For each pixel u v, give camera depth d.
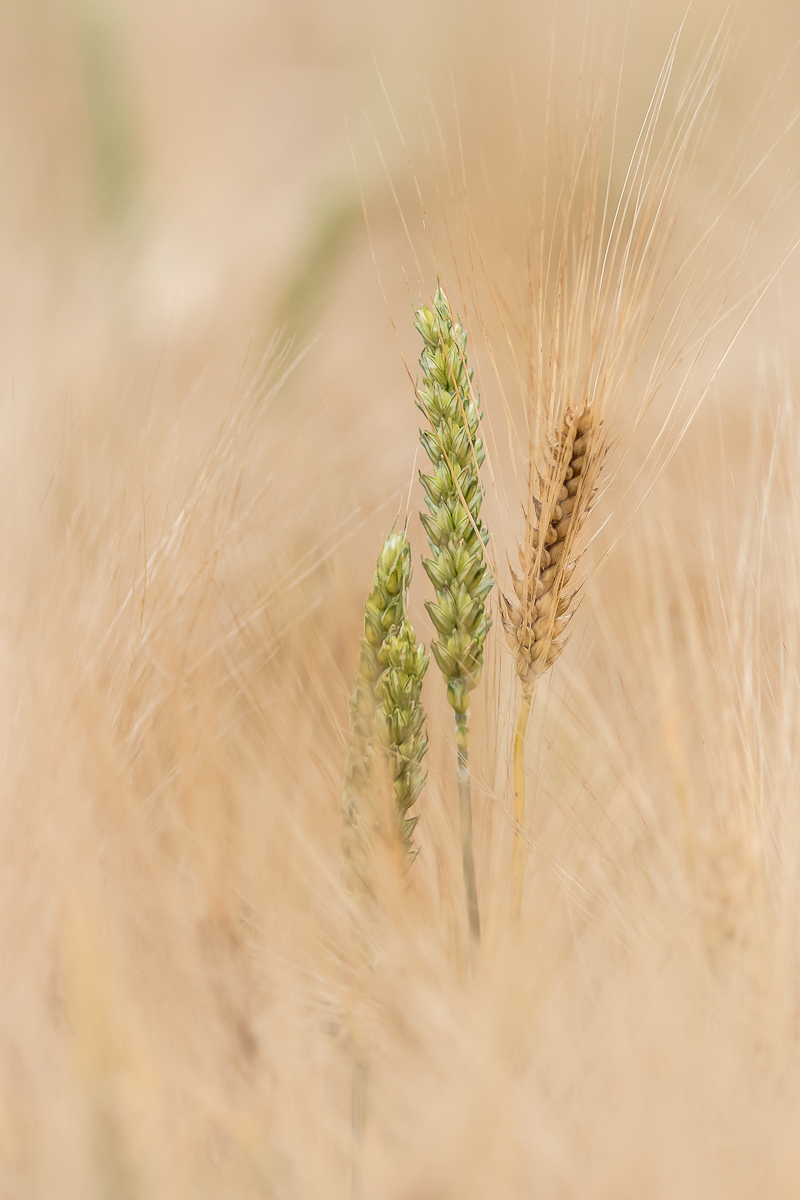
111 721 1.04
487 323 1.18
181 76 2.09
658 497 1.11
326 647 1.06
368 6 2.59
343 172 1.63
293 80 2.45
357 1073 0.98
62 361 1.32
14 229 1.82
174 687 1.03
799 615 1.05
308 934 0.99
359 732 0.97
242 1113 0.98
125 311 1.50
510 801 1.03
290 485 1.18
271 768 1.03
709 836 0.99
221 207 1.74
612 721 1.08
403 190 1.73
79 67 1.97
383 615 0.96
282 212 1.70
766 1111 0.97
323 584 1.13
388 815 0.97
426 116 1.91
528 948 0.99
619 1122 0.96
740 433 1.35
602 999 0.99
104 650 1.06
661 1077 0.97
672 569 1.11
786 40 2.14
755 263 1.67
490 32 2.17
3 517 1.10
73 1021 0.97
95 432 1.24
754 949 0.98
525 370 1.01
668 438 1.17
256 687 1.07
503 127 1.89
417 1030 0.98
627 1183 0.95
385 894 0.97
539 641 0.99
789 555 1.06
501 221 1.62
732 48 2.14
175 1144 0.96
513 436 1.00
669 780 1.05
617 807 1.05
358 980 0.99
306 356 1.43
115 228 1.78
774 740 1.05
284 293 1.50
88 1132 0.94
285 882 1.01
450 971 0.98
